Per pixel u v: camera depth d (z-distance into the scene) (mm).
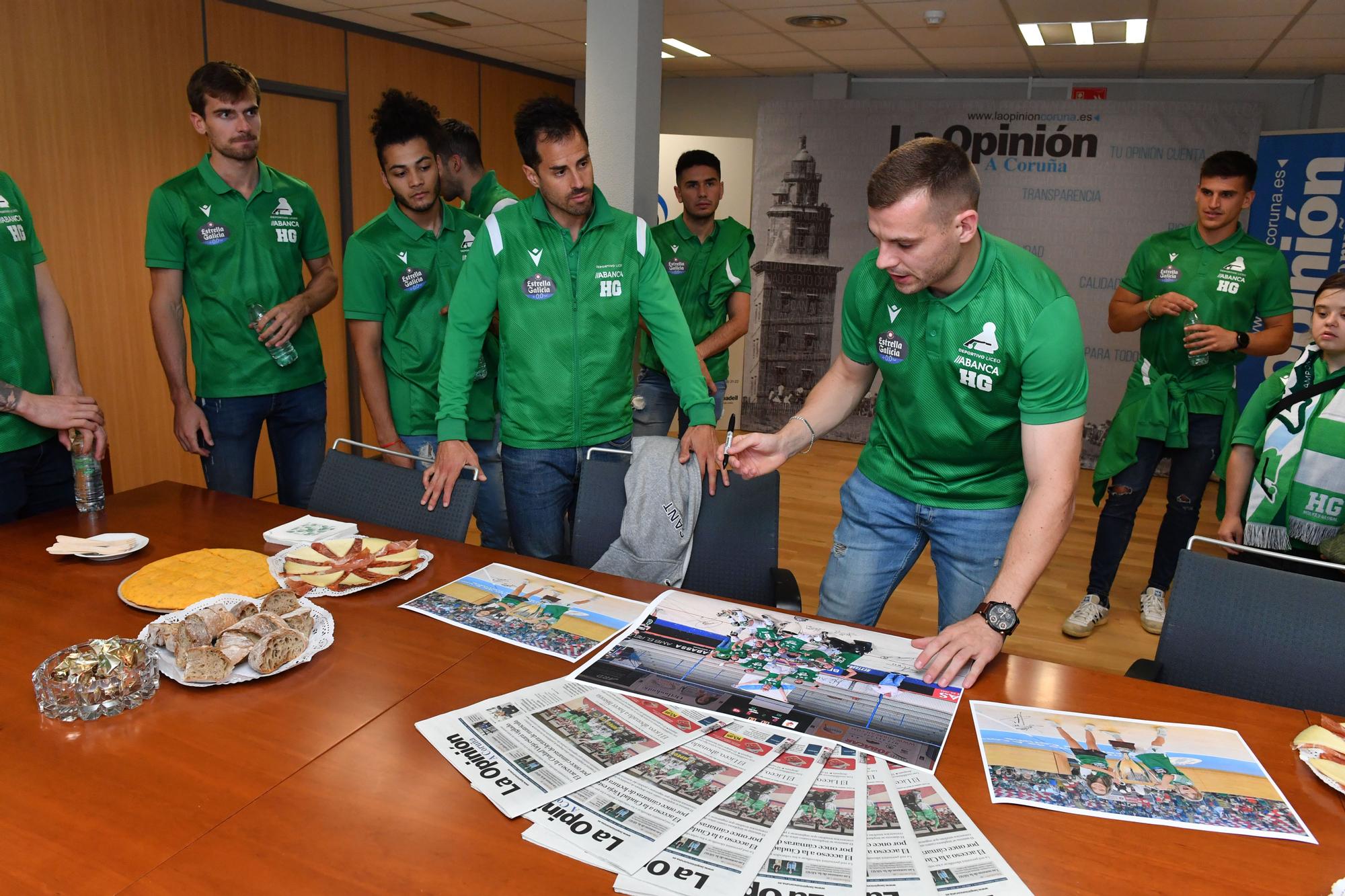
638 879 968
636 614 1649
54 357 2430
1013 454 1931
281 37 4977
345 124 5473
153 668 1338
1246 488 2531
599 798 1106
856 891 959
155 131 4422
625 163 4078
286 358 2922
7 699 1304
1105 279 6367
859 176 6711
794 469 6086
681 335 2453
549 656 1478
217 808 1078
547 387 2441
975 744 1260
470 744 1217
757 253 6977
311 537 1960
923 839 1048
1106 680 1462
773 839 1038
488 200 3352
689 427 2340
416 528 2127
